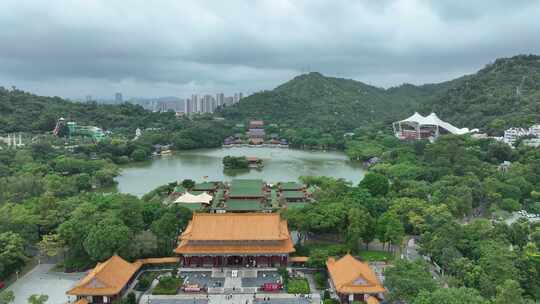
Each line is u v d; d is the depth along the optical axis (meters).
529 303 97.50
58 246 133.62
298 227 155.38
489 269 113.06
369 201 179.00
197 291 119.31
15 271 129.38
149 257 138.38
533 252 123.06
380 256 145.00
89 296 110.75
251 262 135.75
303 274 131.75
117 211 149.75
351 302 111.12
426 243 137.88
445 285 117.50
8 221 137.62
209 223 136.50
